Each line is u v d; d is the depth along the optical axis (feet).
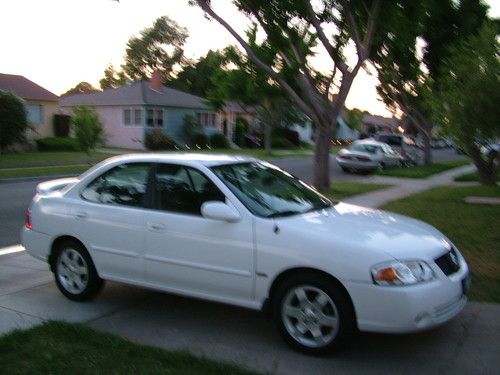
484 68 42.63
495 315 18.20
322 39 50.16
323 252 14.83
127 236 18.06
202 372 13.46
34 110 115.65
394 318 14.15
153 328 17.13
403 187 60.75
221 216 16.02
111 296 20.20
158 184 18.04
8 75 119.14
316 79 55.31
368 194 52.75
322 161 53.57
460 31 60.49
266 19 49.29
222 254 16.22
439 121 52.90
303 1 47.96
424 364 14.71
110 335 15.61
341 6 49.88
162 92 138.82
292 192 18.48
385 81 89.92
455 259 16.33
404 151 101.35
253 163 19.27
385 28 51.21
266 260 15.52
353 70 51.70
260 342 16.12
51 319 17.20
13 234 31.78
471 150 56.24
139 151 120.06
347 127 224.74
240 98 104.37
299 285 15.21
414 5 51.06
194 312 18.57
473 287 21.02
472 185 62.39
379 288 14.16
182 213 17.25
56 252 20.11
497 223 33.88
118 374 13.24
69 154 102.63
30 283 21.83
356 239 14.99
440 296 14.60
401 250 14.83
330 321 14.84
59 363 13.79
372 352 15.42
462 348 15.70
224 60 102.83
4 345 14.79
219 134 140.87
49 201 20.24
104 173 19.43
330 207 18.44
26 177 65.98
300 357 15.11
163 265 17.39
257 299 15.89
